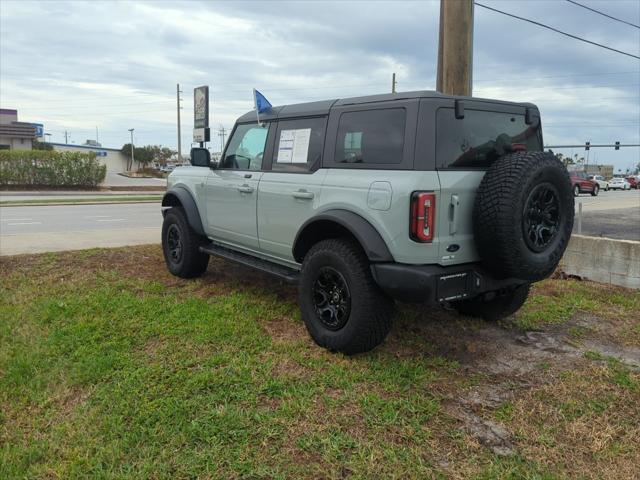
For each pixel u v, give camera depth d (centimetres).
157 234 1025
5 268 644
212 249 559
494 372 380
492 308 467
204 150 547
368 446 278
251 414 306
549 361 402
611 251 645
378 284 357
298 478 253
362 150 382
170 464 260
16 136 4659
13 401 319
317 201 406
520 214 336
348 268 369
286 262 468
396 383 350
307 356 390
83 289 549
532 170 339
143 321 451
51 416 304
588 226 1333
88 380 342
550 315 510
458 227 353
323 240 400
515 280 387
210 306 495
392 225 346
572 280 671
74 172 3139
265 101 499
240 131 527
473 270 361
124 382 339
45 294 530
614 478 261
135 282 584
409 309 507
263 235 476
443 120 353
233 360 376
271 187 456
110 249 783
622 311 536
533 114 420
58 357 378
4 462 258
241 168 515
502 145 392
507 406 327
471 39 655
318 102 437
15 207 1838
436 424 304
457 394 343
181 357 381
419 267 344
